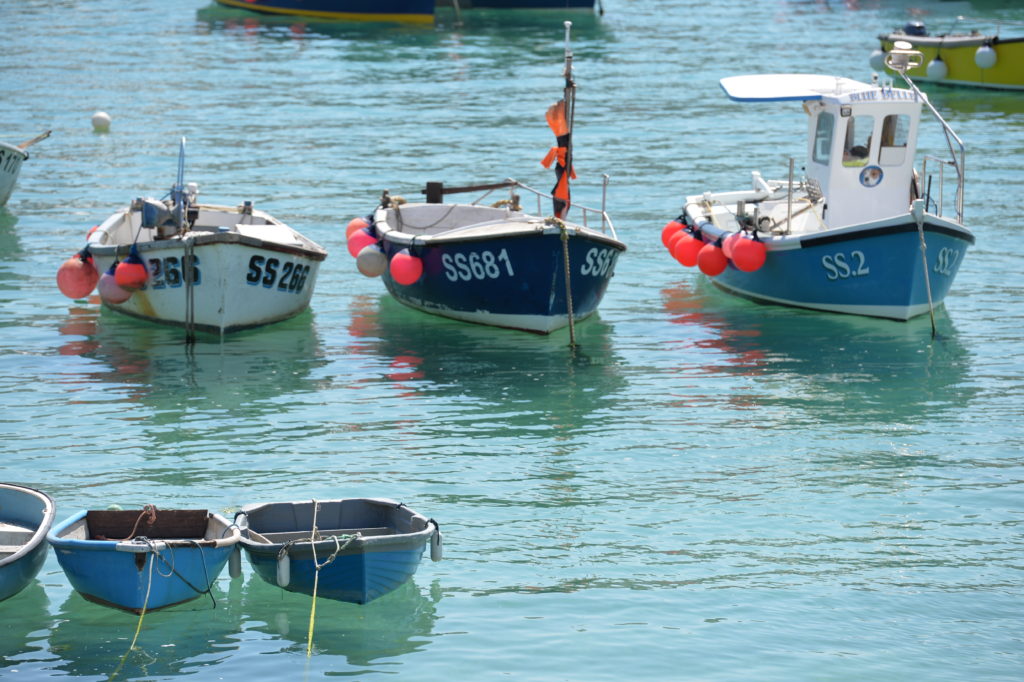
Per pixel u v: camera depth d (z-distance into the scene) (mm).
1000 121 99938
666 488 36938
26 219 68688
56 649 28531
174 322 51281
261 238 50219
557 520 34875
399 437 40531
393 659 28219
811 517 35156
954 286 58188
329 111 101750
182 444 39719
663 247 65000
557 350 49469
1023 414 42781
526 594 31047
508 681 27406
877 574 32062
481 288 50969
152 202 50281
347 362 47812
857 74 120625
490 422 41906
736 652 28547
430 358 48469
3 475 37125
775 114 102312
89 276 52594
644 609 30375
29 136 91312
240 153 86312
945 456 39281
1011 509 35625
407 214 57844
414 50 135750
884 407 43406
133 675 27547
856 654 28516
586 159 85375
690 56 133375
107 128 93812
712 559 32781
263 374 46312
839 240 51406
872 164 53656
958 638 29203
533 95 109375
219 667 27891
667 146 89750
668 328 52375
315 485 36781
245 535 30766
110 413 42219
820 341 50438
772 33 152750
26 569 29984
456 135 92562
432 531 30719
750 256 52406
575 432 41094
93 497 35781
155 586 29406
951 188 77062
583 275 50500
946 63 116250
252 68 123312
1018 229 67688
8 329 51094
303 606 30484
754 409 43219
